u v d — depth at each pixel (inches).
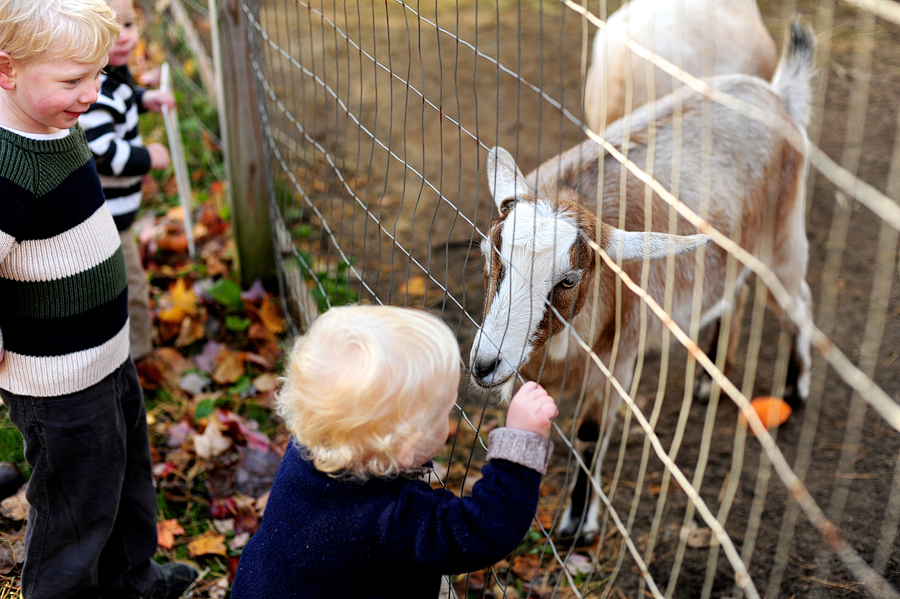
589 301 100.7
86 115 101.2
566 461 123.6
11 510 99.1
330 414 49.4
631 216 109.1
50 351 68.6
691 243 86.7
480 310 153.4
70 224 66.1
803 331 130.1
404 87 235.0
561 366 104.2
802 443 125.9
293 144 199.9
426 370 49.6
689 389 45.1
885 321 148.8
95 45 60.4
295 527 52.9
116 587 86.0
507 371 89.3
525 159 199.5
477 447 122.3
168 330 137.7
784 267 135.0
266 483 110.1
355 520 51.1
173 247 160.6
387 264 164.1
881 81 226.7
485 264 98.0
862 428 127.1
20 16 56.2
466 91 234.1
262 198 141.0
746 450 124.5
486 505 50.3
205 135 197.6
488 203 185.5
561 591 100.5
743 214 121.6
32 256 65.1
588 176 112.3
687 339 44.8
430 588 56.6
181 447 115.8
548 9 286.8
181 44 236.1
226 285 143.9
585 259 91.3
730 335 137.1
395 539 49.9
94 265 68.8
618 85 164.2
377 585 52.5
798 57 135.6
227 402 124.6
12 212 60.8
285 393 54.7
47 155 62.9
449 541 49.5
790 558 104.4
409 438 50.4
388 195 187.5
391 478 52.6
